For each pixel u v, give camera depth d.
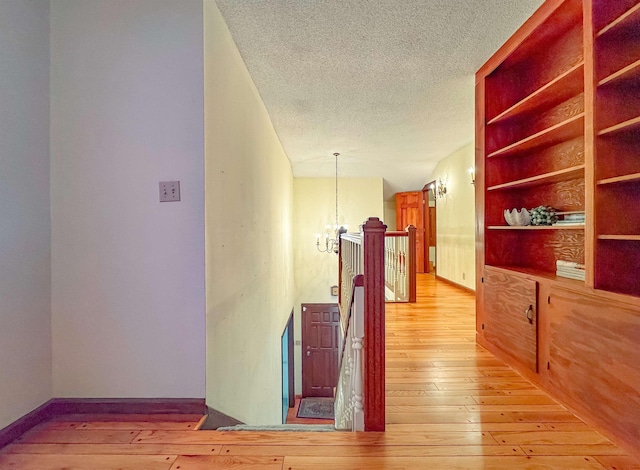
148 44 1.86
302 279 7.35
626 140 1.72
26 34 1.72
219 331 2.09
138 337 1.88
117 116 1.87
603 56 1.71
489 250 2.90
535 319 2.21
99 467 1.43
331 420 6.06
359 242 2.71
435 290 5.70
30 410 1.74
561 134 2.31
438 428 1.73
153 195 1.87
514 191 2.92
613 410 1.60
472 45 2.55
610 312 1.62
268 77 3.00
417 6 2.10
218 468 1.42
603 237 1.68
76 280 1.88
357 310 1.75
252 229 3.06
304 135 4.75
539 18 2.18
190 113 1.85
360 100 3.53
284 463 1.45
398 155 6.00
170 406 1.86
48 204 1.86
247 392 2.79
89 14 1.87
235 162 2.47
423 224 8.12
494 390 2.15
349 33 2.37
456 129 4.50
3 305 1.61
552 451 1.54
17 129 1.68
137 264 1.88
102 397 1.88
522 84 2.82
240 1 2.02
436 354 2.77
